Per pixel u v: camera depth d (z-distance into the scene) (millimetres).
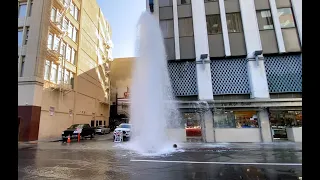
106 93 40594
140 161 7418
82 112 27969
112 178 5262
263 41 14430
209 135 13469
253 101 13070
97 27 35688
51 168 6379
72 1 25781
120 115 43562
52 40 20984
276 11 14641
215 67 14727
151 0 16031
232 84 14289
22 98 17484
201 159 7746
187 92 14469
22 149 11250
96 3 35281
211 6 15586
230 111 13781
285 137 13312
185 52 14977
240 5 15188
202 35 15000
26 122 16984
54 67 21375
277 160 7520
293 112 13469
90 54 31688
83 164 6961
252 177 5324
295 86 13648
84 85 28844
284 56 14148
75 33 26531
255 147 10992
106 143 14602
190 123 13758
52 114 20281
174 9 15727
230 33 14938
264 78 13664
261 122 13320
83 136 19375
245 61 14539
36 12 19156
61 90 21953
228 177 5328
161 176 5438
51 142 15961
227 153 9125
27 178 5273
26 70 17969
